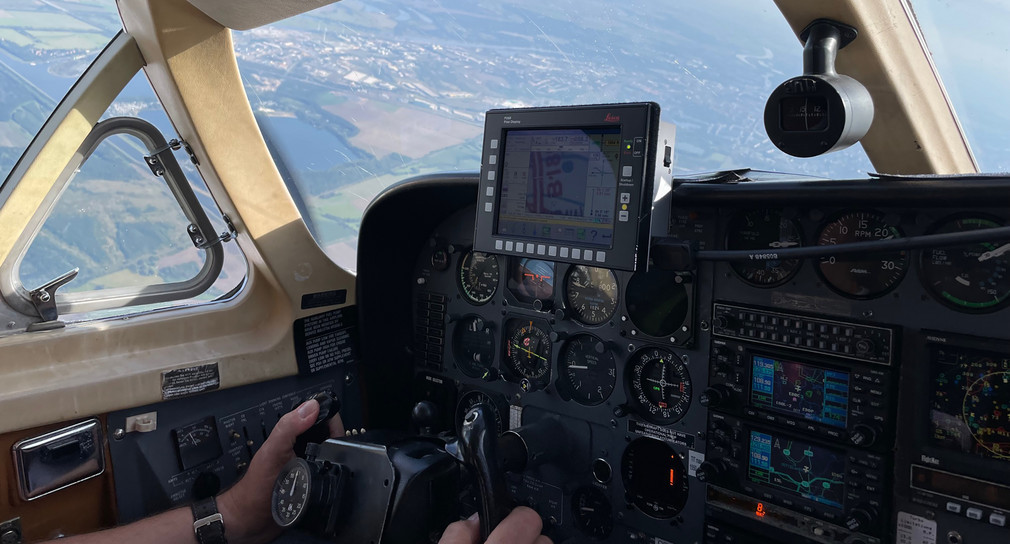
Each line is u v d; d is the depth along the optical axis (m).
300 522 0.58
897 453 0.54
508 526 0.46
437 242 0.86
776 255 0.53
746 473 0.62
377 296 0.86
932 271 0.52
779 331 0.59
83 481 0.65
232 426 0.76
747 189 0.59
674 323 0.66
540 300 0.74
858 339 0.54
